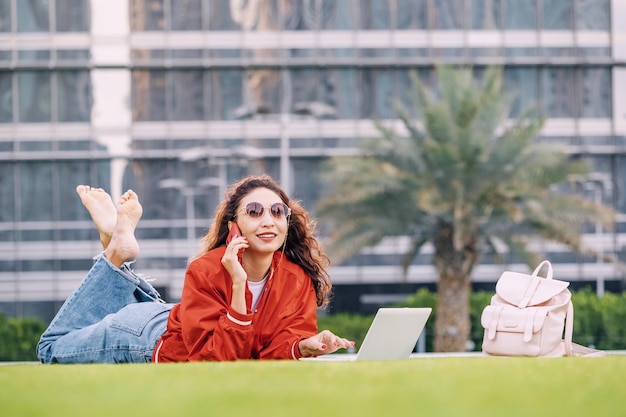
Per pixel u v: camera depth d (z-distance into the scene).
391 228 26.36
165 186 38.44
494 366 3.55
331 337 5.44
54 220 40.12
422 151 26.14
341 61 40.38
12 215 40.03
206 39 40.53
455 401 2.24
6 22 40.12
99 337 6.32
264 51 40.44
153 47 40.44
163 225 40.06
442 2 40.56
